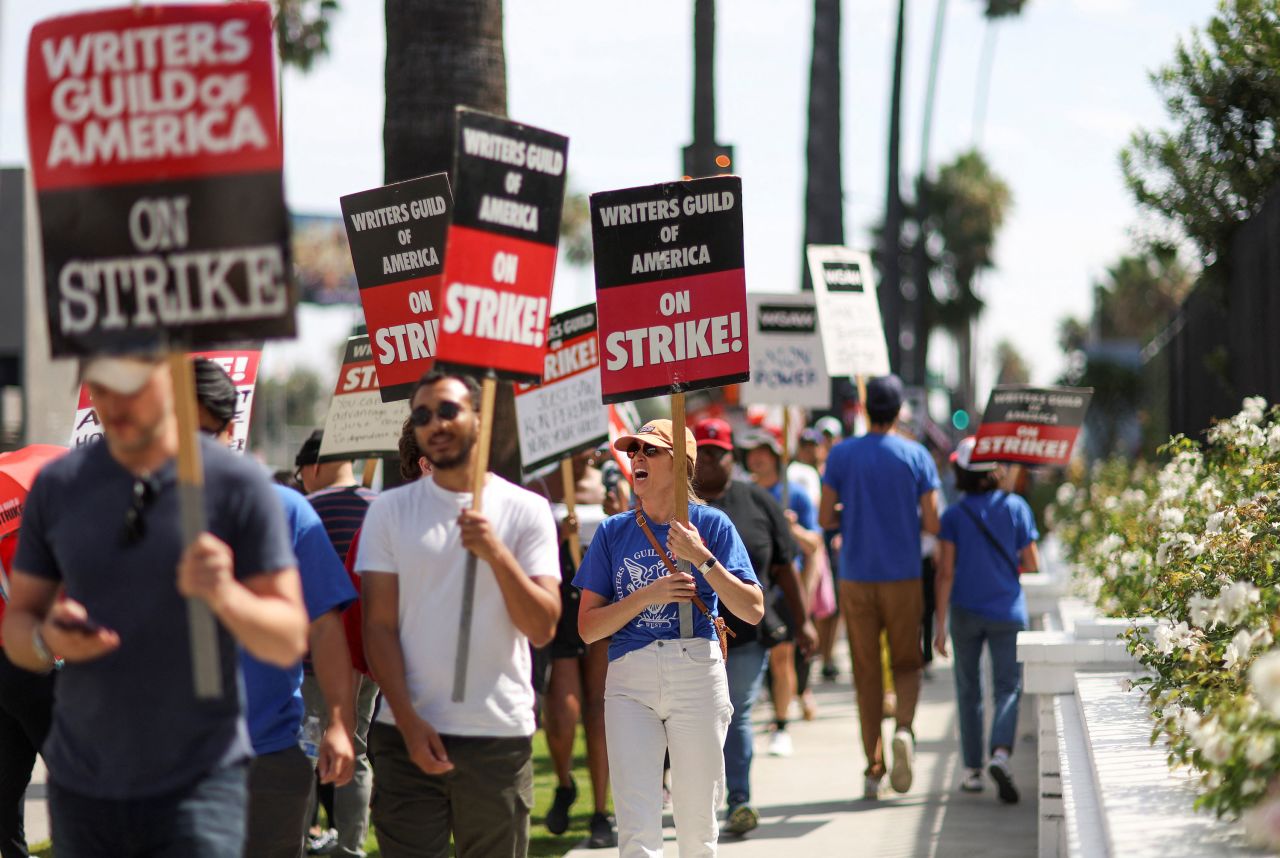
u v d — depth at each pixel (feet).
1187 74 74.13
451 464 26.43
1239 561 34.45
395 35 47.65
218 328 20.31
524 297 27.55
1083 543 70.79
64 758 20.22
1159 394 140.36
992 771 50.85
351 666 26.27
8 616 20.51
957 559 52.29
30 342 172.04
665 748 32.50
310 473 41.19
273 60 20.42
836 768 58.59
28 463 34.45
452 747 26.21
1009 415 55.57
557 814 47.65
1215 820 23.97
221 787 20.22
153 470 20.02
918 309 200.54
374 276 35.58
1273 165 72.69
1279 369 63.10
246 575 19.99
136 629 19.76
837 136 112.16
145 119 20.44
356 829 40.27
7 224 172.24
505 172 27.48
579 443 46.80
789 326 68.69
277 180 20.39
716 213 32.81
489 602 26.37
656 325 32.99
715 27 84.89
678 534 31.78
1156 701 32.83
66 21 20.54
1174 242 78.33
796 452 87.76
